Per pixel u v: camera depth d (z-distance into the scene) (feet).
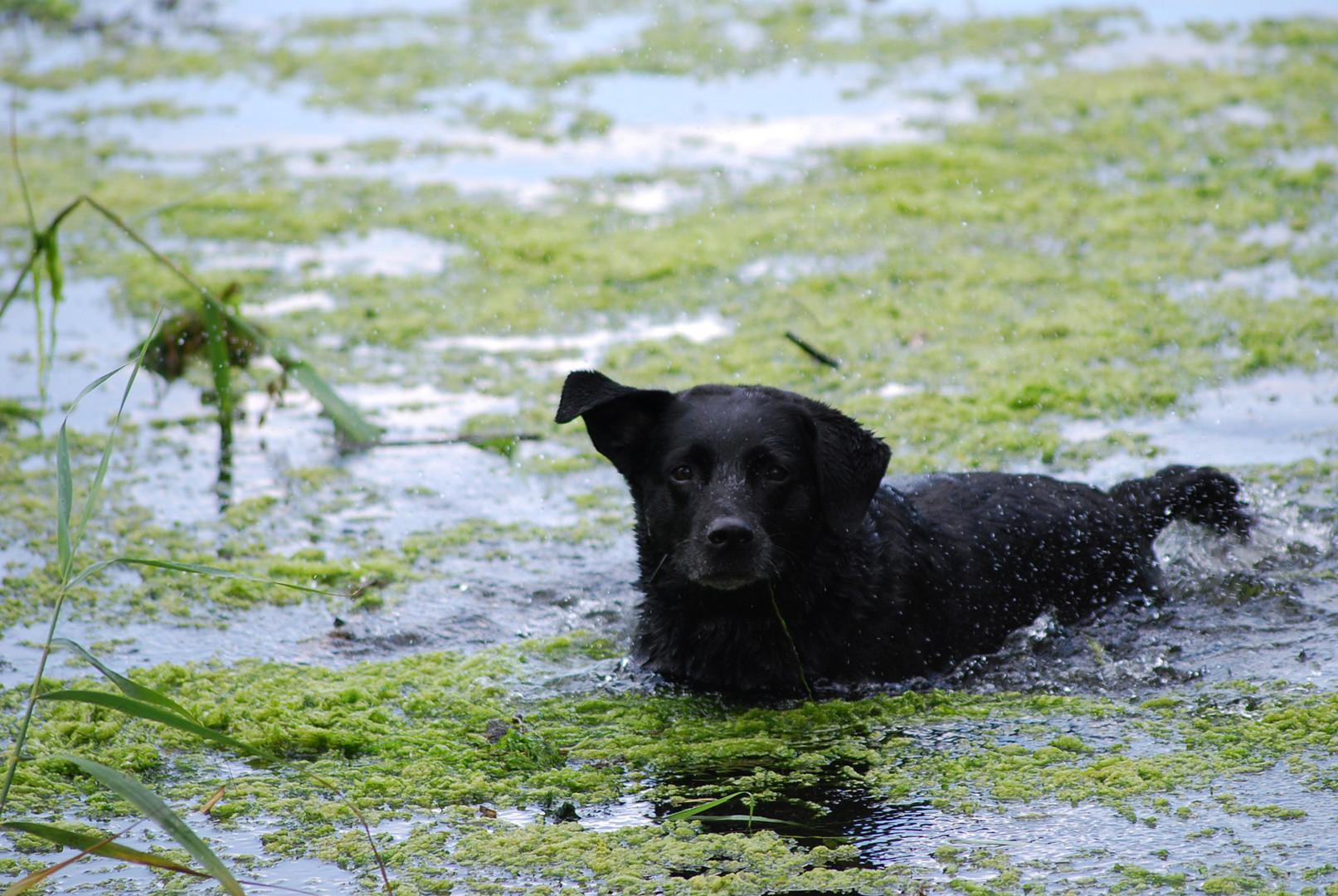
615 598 30.55
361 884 18.37
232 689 25.79
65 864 16.93
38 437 39.52
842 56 76.79
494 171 62.13
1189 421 37.99
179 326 42.47
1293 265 48.32
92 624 28.86
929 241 52.44
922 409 39.40
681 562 25.48
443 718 24.59
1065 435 37.55
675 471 25.61
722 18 85.76
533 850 19.17
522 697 25.64
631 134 66.23
